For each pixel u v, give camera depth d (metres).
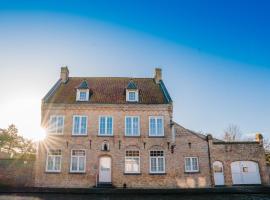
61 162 26.30
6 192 21.94
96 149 26.69
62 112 27.70
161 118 27.83
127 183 25.91
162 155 26.92
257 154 27.59
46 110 27.69
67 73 32.91
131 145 26.91
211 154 27.31
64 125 27.30
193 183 26.39
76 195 20.73
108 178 26.19
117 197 19.78
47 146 26.81
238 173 27.33
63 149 26.67
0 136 43.22
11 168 25.89
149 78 33.97
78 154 26.72
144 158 26.64
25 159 26.30
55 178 25.86
